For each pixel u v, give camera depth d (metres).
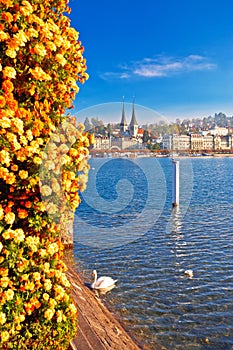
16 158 3.26
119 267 12.42
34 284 3.49
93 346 5.25
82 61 4.11
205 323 8.47
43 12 3.64
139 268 12.33
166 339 7.84
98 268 12.38
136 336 7.96
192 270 11.97
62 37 3.77
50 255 3.62
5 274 3.26
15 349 3.44
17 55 3.34
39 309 3.62
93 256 13.57
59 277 3.71
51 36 3.47
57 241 3.72
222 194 33.69
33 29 3.28
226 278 11.17
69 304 3.88
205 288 10.44
